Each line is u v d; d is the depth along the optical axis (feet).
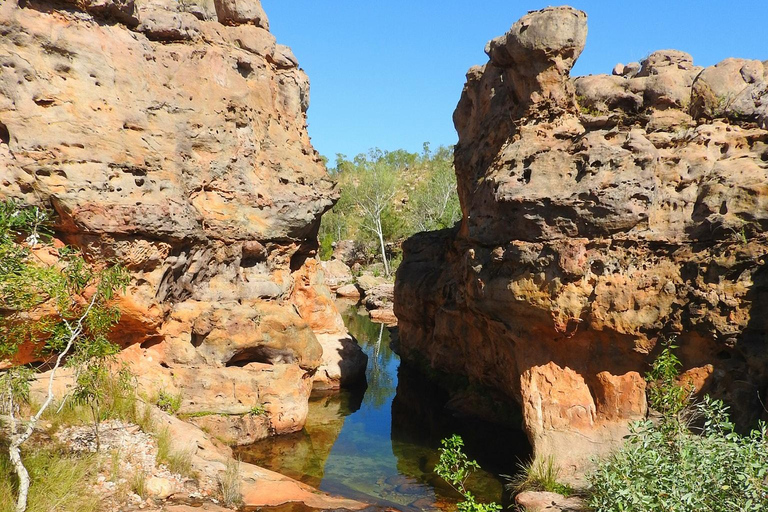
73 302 36.83
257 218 53.57
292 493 37.35
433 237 84.64
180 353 47.29
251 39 57.98
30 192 38.68
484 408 59.62
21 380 29.73
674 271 38.75
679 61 49.08
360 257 214.48
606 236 39.99
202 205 49.55
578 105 45.34
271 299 54.03
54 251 39.55
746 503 22.91
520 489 40.52
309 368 53.52
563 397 42.32
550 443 42.01
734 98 41.93
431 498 41.22
